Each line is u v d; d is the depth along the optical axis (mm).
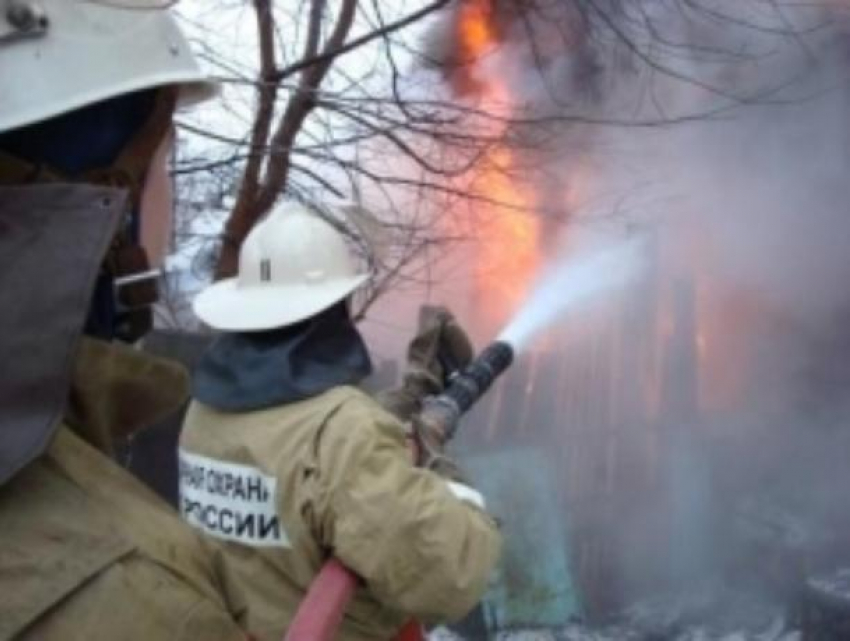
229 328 2113
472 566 1960
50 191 887
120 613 861
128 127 1092
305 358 2084
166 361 1034
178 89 1183
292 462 2004
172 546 922
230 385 2113
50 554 864
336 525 1939
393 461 1972
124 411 1033
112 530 893
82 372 966
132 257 1057
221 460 2117
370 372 2176
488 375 2303
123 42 1069
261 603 2062
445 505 1955
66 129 1030
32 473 899
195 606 899
